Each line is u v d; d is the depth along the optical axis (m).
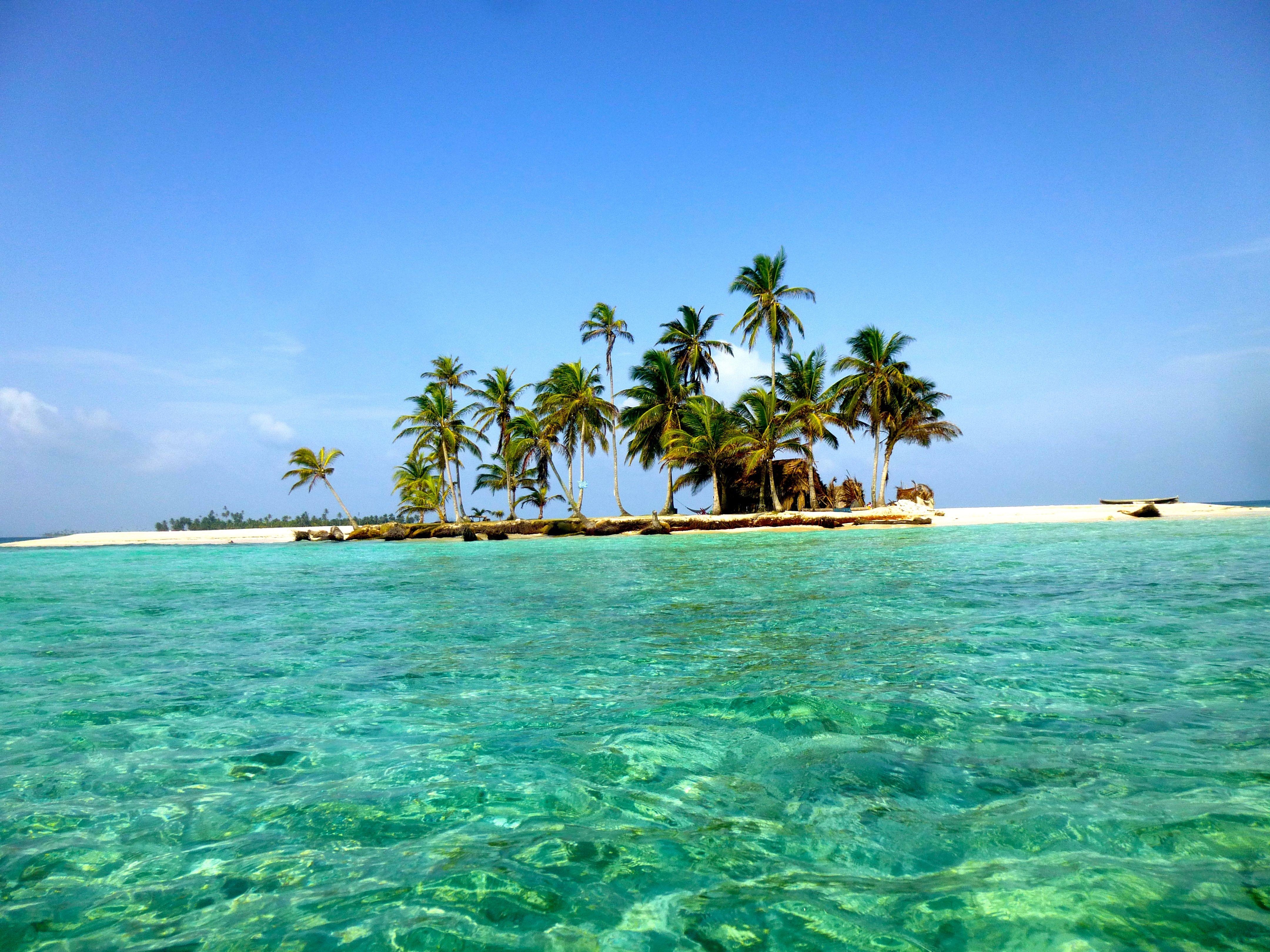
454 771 3.50
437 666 5.93
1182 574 10.55
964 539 21.05
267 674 5.80
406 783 3.37
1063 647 5.77
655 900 2.31
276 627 8.49
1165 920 2.07
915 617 7.50
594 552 23.39
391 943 2.10
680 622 7.88
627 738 3.91
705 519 34.16
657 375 40.34
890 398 37.03
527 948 2.05
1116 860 2.43
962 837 2.64
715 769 3.44
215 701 4.95
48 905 2.36
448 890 2.40
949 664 5.29
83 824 2.99
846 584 10.86
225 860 2.66
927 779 3.18
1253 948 1.92
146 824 2.98
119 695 5.17
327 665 6.14
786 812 2.93
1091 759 3.33
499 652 6.48
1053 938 2.01
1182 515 32.56
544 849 2.70
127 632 8.26
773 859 2.57
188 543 43.47
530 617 8.73
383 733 4.14
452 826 2.91
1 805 3.19
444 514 45.78
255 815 3.05
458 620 8.62
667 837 2.76
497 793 3.23
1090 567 11.92
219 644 7.36
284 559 25.56
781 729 3.95
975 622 7.07
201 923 2.24
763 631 7.05
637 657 6.03
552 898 2.34
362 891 2.42
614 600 10.05
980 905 2.20
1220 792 2.92
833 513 33.50
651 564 16.86
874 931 2.08
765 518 33.41
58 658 6.64
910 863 2.49
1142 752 3.40
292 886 2.47
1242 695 4.27
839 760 3.45
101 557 29.08
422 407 47.69
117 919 2.27
